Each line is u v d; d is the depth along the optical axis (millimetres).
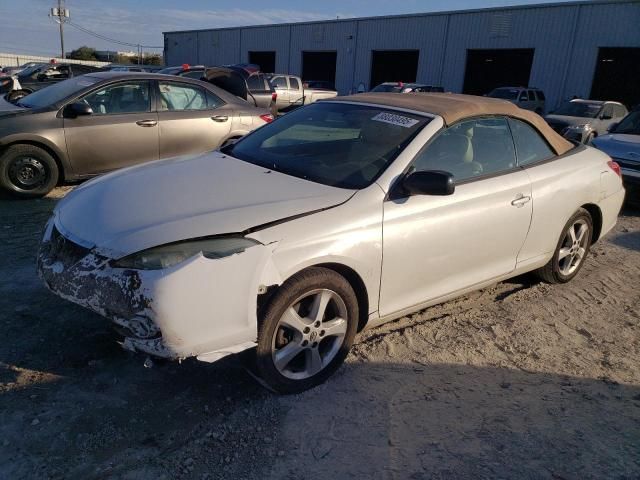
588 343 3957
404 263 3377
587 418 3055
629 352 3852
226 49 43406
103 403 2926
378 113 3945
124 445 2643
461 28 30125
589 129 16094
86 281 2672
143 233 2664
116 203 3020
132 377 3170
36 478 2400
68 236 2881
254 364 2945
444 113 3764
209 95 7836
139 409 2906
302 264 2906
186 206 2932
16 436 2629
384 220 3232
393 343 3768
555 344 3908
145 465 2529
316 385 3203
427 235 3445
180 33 46875
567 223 4656
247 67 17375
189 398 3031
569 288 4949
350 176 3420
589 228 4969
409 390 3234
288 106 27156
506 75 32875
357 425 2896
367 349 3656
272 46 40062
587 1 25578
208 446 2680
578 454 2754
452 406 3104
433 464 2637
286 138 4082
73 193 3445
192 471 2518
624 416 3088
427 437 2832
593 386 3385
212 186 3225
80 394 2979
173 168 3615
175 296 2541
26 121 6543
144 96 7281
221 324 2682
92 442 2641
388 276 3332
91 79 7195
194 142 7605
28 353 3303
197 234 2674
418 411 3041
